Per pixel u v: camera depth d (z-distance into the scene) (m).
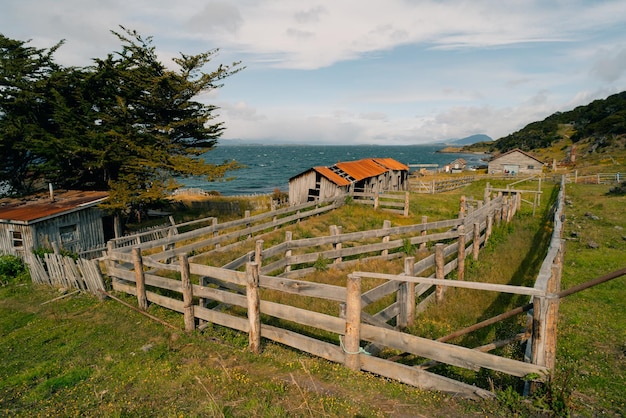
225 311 8.79
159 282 9.04
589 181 37.69
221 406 5.37
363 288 9.98
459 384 5.13
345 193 27.30
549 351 4.64
